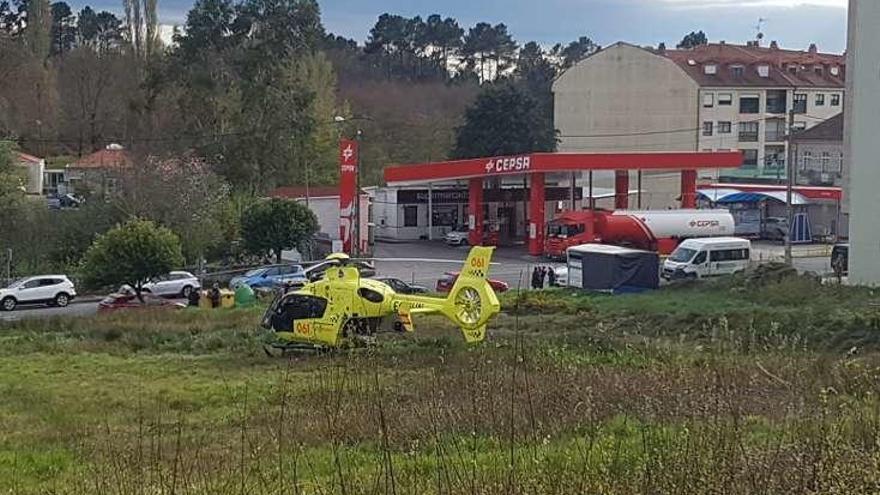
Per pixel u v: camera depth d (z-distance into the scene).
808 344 21.08
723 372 9.59
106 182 49.03
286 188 63.34
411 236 62.25
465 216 63.41
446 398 9.70
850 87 38.75
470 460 7.06
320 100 73.69
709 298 32.22
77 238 45.06
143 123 64.50
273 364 22.52
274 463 8.19
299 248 48.03
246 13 63.75
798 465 5.85
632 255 36.62
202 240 45.09
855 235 35.50
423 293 35.16
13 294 38.22
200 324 28.98
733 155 54.38
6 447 12.61
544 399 9.11
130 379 20.53
